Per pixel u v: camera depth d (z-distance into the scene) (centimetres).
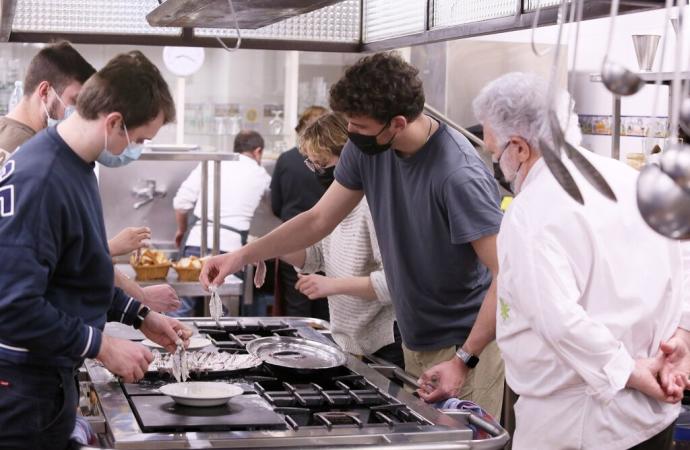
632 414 201
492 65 523
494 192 248
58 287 185
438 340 264
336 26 326
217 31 322
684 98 116
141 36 319
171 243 563
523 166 204
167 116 193
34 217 174
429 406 217
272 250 292
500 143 204
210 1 229
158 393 215
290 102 698
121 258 480
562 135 115
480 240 239
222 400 203
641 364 199
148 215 562
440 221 249
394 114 236
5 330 175
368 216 293
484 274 265
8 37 308
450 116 523
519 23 221
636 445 205
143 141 194
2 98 581
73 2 313
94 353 184
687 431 282
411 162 250
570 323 189
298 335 285
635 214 198
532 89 200
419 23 280
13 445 184
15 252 173
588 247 193
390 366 262
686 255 210
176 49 610
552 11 206
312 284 288
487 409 272
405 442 192
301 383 237
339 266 307
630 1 177
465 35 250
